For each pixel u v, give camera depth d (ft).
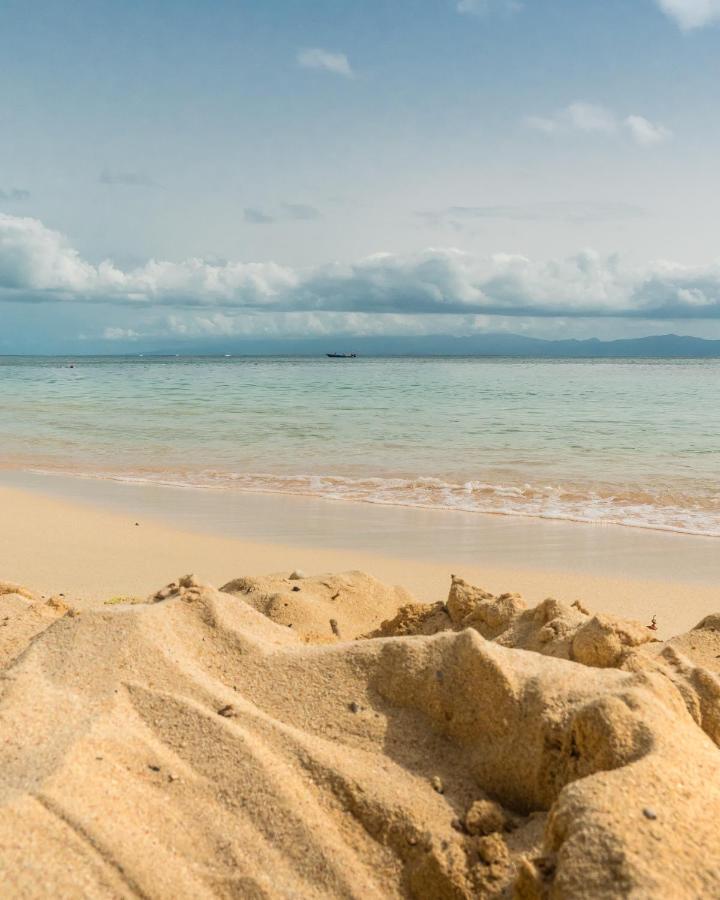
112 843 8.04
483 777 9.61
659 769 7.73
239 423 84.43
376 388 153.99
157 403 113.39
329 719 10.48
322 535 36.11
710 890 6.57
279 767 9.35
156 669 11.15
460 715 10.03
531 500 44.93
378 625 18.94
